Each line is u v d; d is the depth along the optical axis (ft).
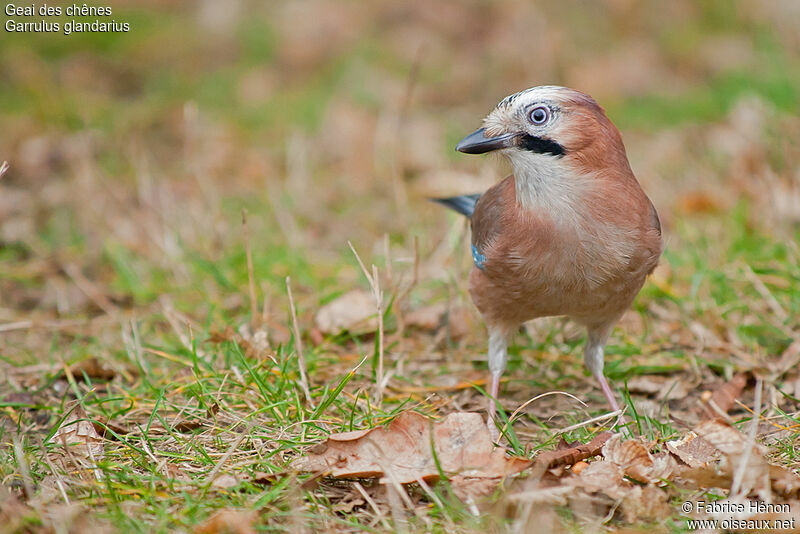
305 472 21.89
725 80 55.67
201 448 23.21
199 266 37.11
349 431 23.84
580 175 24.84
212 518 19.53
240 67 59.77
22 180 46.60
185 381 27.96
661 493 20.36
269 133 52.75
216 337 30.04
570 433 25.52
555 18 63.67
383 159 49.29
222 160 49.19
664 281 34.60
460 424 22.22
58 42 60.64
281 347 28.63
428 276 36.52
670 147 49.14
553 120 24.71
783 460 23.41
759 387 22.31
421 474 21.38
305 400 26.86
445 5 64.90
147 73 59.06
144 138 51.37
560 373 30.76
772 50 57.93
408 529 20.03
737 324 31.89
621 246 25.11
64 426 24.38
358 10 64.49
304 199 45.19
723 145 47.88
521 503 19.98
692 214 41.73
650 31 63.41
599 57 60.03
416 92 56.54
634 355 30.94
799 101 50.06
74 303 35.76
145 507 20.36
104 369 29.63
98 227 41.60
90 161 46.21
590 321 27.73
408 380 29.48
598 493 20.72
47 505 20.30
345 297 34.22
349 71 58.49
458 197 33.83
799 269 33.14
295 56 60.59
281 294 35.78
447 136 51.08
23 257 39.63
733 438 22.00
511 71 58.49
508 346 31.19
